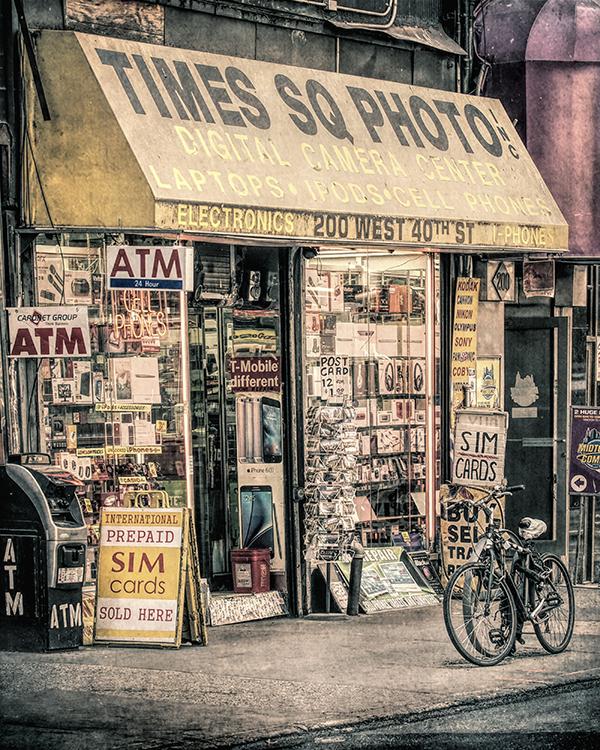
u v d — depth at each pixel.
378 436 14.46
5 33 11.91
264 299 13.59
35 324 11.68
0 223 11.81
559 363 16.14
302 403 13.57
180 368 12.68
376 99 14.05
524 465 16.16
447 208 13.84
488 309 15.60
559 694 10.33
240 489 13.62
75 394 12.19
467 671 10.86
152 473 12.53
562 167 15.22
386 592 13.95
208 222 11.87
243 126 12.67
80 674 10.49
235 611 13.04
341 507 13.47
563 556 16.20
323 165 13.07
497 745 8.79
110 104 11.78
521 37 15.19
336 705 9.63
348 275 14.18
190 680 10.34
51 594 11.36
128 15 12.58
